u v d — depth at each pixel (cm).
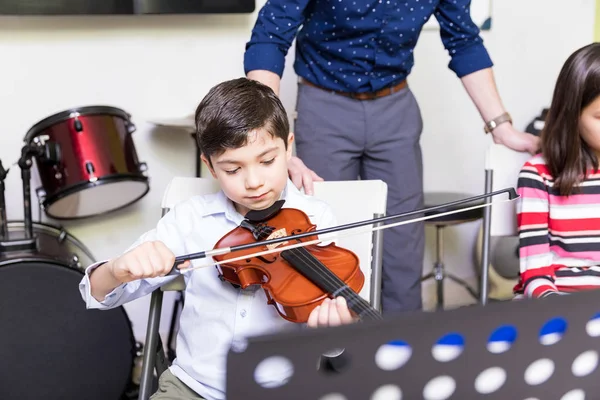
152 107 267
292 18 185
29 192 218
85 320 213
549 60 318
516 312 82
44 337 208
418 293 220
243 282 134
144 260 120
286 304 127
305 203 156
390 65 199
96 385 215
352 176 212
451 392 85
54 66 253
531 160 180
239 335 140
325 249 143
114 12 243
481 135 313
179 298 258
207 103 138
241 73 276
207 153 138
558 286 172
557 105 173
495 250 313
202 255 125
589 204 174
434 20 295
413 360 81
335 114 204
